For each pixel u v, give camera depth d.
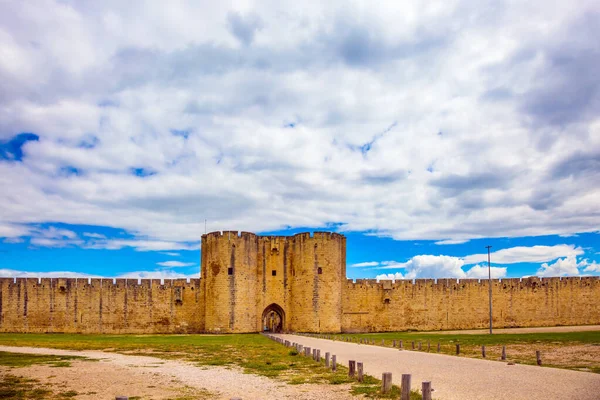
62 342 51.31
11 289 71.44
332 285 73.38
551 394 21.23
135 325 73.12
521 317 80.00
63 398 22.83
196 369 31.16
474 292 79.94
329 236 74.25
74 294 72.38
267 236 76.75
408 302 78.38
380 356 36.94
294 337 62.38
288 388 24.14
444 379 25.23
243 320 71.88
